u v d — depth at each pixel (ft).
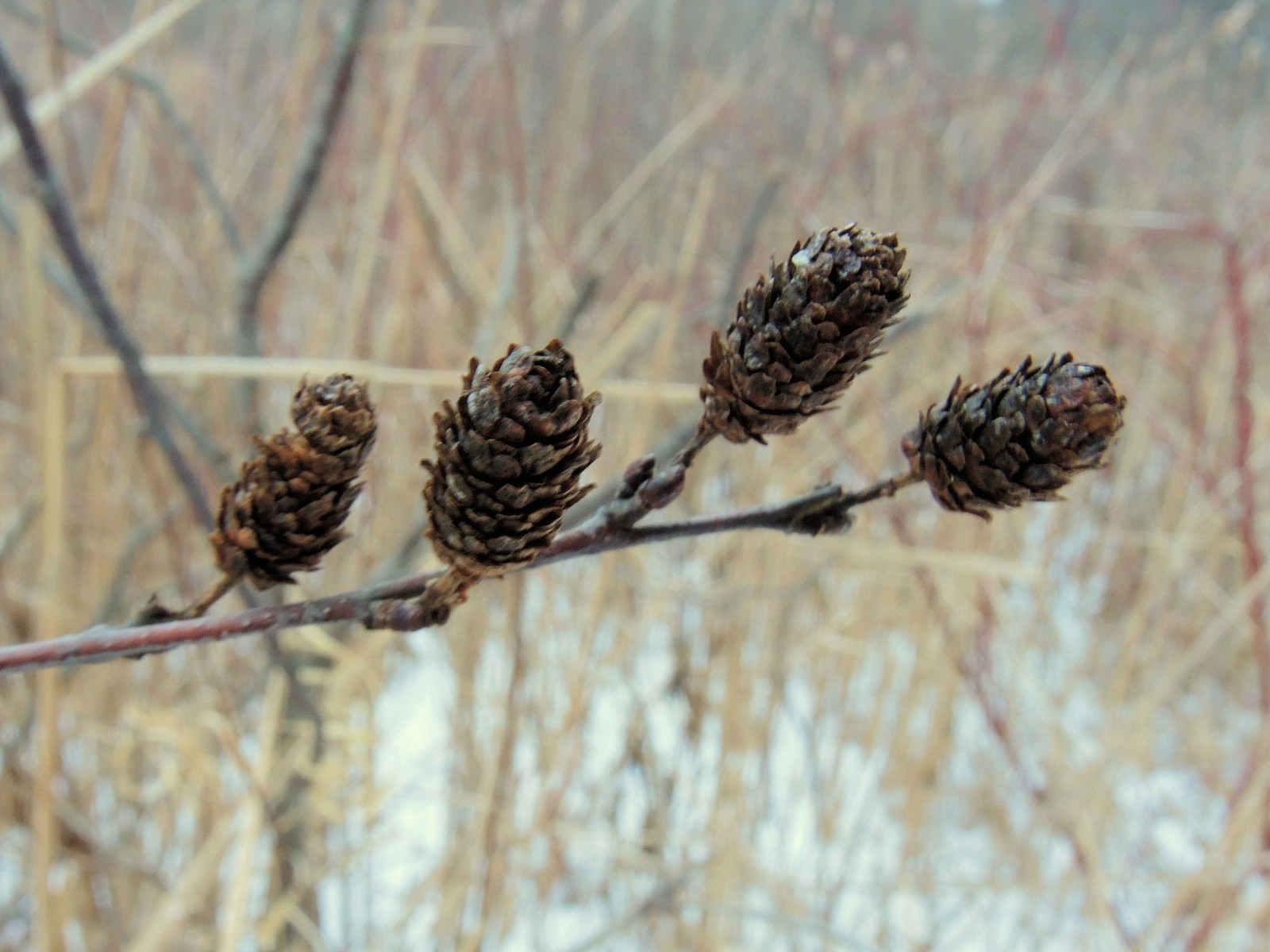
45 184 0.83
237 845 1.31
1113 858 1.68
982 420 0.60
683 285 1.37
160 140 1.54
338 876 1.28
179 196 1.56
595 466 1.66
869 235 0.60
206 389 1.49
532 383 0.57
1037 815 1.54
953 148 2.39
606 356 1.38
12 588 1.34
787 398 0.60
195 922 1.30
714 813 1.50
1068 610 2.29
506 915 1.35
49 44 1.04
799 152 2.45
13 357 1.65
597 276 1.22
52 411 0.94
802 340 0.60
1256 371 2.26
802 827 1.77
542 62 2.05
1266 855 1.33
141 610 0.62
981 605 1.66
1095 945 1.48
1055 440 0.59
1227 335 2.09
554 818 1.40
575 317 1.23
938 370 1.95
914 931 1.55
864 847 1.68
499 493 0.57
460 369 1.46
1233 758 1.85
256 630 0.60
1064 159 2.02
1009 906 1.65
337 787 1.31
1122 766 1.64
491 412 0.57
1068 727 1.89
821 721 1.77
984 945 1.58
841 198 2.27
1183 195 2.39
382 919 1.43
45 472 0.93
